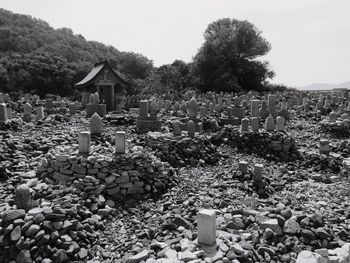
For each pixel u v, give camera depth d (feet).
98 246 22.50
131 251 21.33
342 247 20.39
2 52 195.42
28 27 259.60
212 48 191.83
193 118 60.49
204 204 28.14
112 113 82.99
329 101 107.55
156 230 23.88
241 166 37.40
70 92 165.78
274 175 39.96
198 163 43.52
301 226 21.90
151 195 31.27
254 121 54.54
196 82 188.44
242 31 189.88
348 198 33.12
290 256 19.56
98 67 111.75
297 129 73.05
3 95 92.43
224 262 17.62
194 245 19.47
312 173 43.01
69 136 49.08
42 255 19.75
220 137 57.41
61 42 246.47
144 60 263.70
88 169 29.73
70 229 21.83
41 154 40.81
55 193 26.43
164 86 177.68
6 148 39.01
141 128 59.67
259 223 22.99
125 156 31.60
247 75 196.13
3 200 26.96
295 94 143.33
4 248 19.44
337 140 61.21
